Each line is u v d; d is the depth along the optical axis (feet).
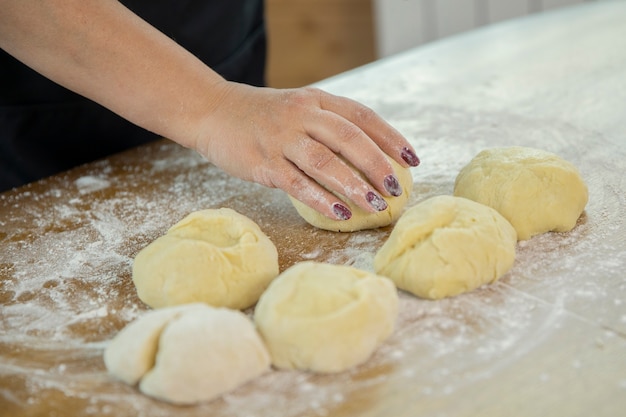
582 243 4.17
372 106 6.59
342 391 3.19
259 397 3.18
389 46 10.98
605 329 3.43
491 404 3.04
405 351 3.40
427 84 7.01
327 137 4.40
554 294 3.73
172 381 3.11
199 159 5.86
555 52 7.47
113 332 3.75
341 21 11.28
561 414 2.95
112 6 4.81
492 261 3.80
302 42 11.57
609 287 3.74
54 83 5.88
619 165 5.05
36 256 4.55
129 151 6.13
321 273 3.59
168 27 6.48
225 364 3.15
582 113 5.96
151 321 3.35
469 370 3.25
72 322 3.84
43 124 5.98
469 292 3.81
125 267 4.36
